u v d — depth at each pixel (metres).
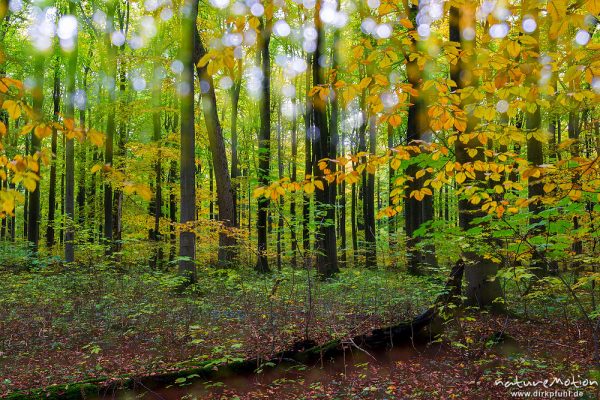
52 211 20.91
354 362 5.85
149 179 18.09
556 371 5.17
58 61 16.61
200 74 12.05
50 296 9.12
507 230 5.52
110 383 4.84
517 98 3.16
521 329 6.80
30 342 6.76
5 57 2.58
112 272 12.01
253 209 23.81
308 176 3.84
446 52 3.11
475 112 3.21
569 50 2.60
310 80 19.16
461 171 3.90
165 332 7.04
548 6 2.22
